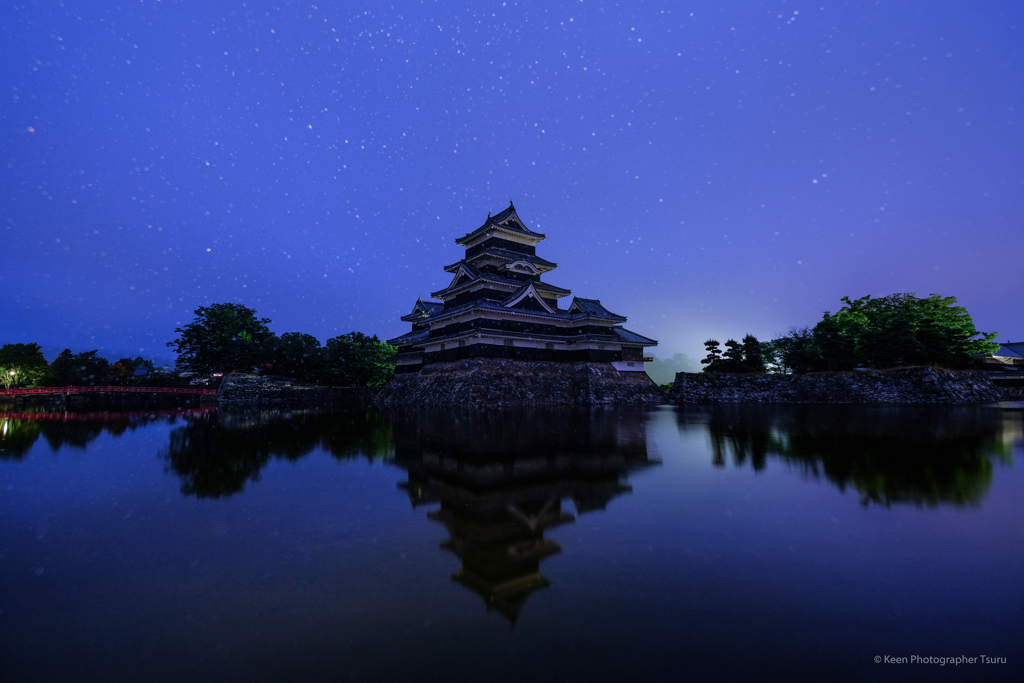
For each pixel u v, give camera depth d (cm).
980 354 3928
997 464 963
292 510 724
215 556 532
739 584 430
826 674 290
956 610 373
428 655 325
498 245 3884
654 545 539
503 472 991
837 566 468
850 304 4353
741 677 288
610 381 3553
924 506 672
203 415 3059
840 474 900
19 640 355
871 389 3031
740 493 773
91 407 4159
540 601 406
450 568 487
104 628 374
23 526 655
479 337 3181
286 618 386
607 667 305
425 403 3347
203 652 336
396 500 777
